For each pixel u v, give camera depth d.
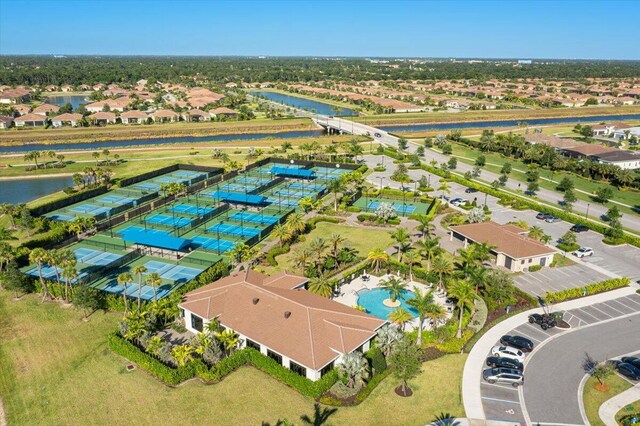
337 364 56.81
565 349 61.94
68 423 50.06
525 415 50.34
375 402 52.69
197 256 94.06
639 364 57.72
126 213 113.06
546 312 71.12
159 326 67.81
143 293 78.62
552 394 53.62
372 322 62.97
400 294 77.12
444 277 74.88
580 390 54.25
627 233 103.50
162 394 54.16
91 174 139.62
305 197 123.38
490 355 60.59
